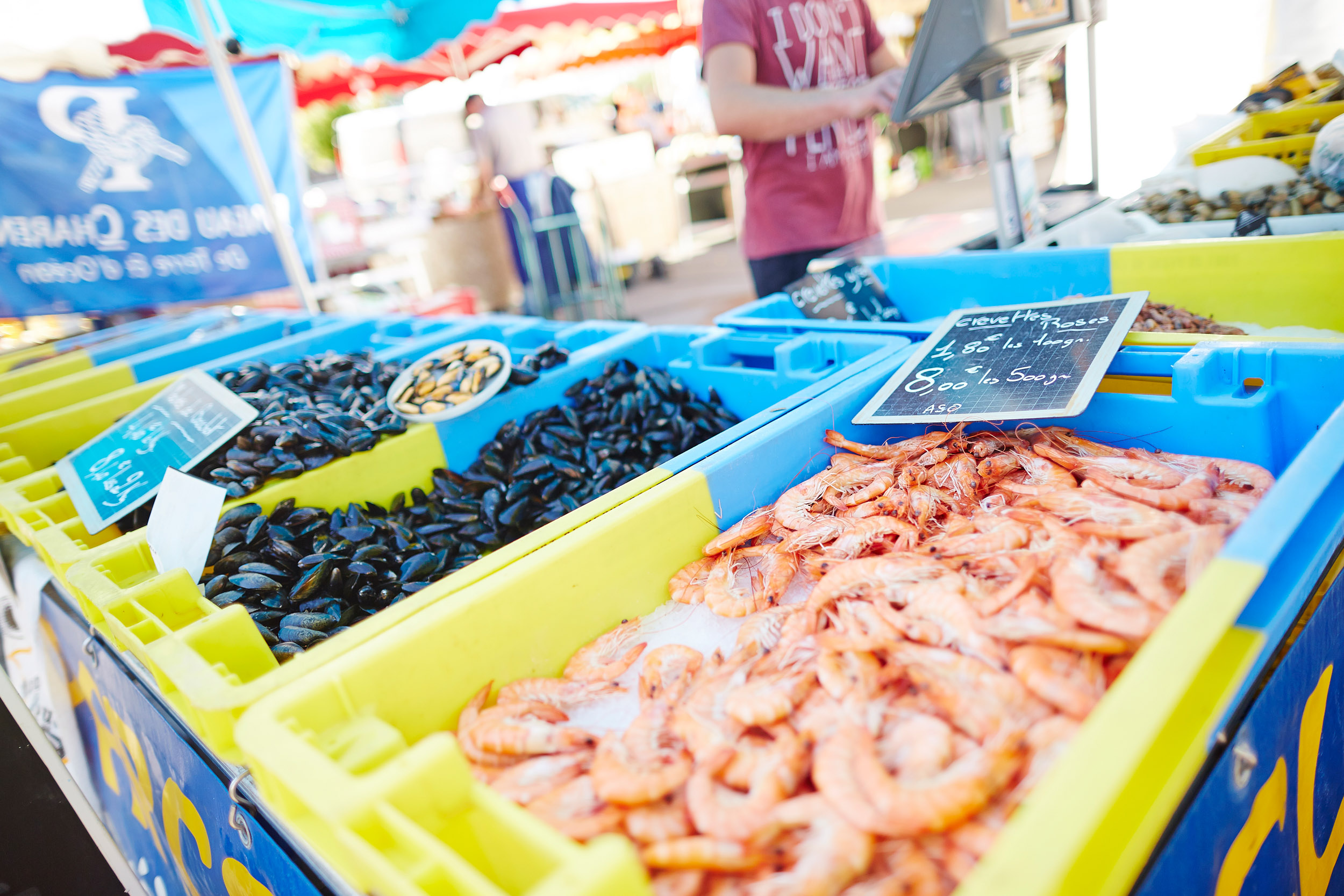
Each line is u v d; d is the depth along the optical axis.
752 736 0.94
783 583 1.27
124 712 1.52
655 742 0.97
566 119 10.12
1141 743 0.66
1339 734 1.15
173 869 1.61
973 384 1.57
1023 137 2.54
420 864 0.68
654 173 9.00
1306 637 0.98
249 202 4.64
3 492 2.07
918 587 1.07
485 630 1.11
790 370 2.01
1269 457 1.39
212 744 1.00
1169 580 0.99
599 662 1.19
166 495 1.59
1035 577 1.04
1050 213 3.06
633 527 1.30
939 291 2.55
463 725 1.06
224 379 2.57
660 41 7.16
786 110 2.79
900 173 11.83
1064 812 0.62
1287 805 1.00
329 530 1.78
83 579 1.40
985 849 0.75
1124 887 0.71
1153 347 1.55
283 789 0.82
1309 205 2.22
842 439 1.64
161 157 4.29
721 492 1.45
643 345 2.46
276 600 1.57
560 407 2.20
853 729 0.86
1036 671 0.89
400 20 5.49
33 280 4.02
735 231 10.81
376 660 0.99
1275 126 2.65
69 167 4.02
